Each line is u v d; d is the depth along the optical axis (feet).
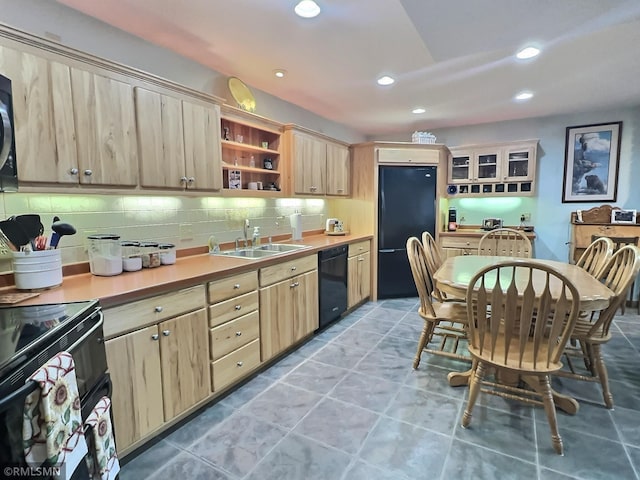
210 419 6.48
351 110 13.23
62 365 3.21
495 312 5.66
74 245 6.48
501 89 10.88
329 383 7.74
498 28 6.41
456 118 14.69
